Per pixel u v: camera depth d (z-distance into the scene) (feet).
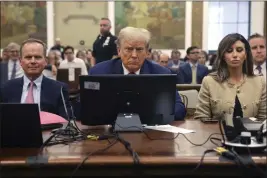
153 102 5.74
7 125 4.48
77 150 4.32
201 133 5.45
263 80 7.70
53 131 5.52
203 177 3.96
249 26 35.70
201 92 7.82
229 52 7.48
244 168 3.85
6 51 18.39
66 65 20.62
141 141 4.86
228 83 7.63
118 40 7.50
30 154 4.17
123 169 3.90
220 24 36.04
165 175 3.92
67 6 33.96
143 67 7.53
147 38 7.41
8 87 7.97
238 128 4.34
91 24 34.19
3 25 34.42
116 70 7.66
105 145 4.59
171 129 5.77
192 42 35.24
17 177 3.90
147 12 35.04
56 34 34.22
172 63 26.76
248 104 7.45
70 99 8.07
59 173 3.91
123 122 5.59
